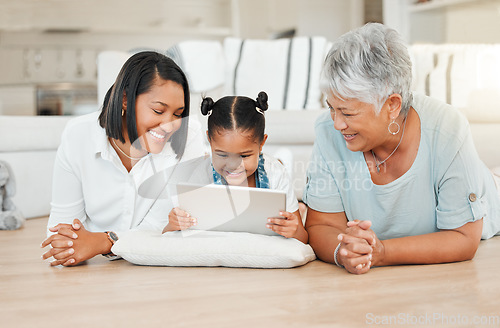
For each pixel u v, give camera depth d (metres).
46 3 6.74
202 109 1.70
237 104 1.67
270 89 4.09
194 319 1.11
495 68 3.22
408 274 1.47
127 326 1.08
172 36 7.20
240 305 1.20
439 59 3.40
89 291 1.34
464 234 1.58
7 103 6.88
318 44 4.10
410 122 1.59
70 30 6.85
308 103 4.04
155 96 1.61
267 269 1.58
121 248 1.64
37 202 2.90
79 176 1.79
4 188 2.61
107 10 6.95
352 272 1.49
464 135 1.59
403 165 1.60
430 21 4.92
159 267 1.63
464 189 1.57
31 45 6.86
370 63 1.37
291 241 1.62
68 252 1.61
